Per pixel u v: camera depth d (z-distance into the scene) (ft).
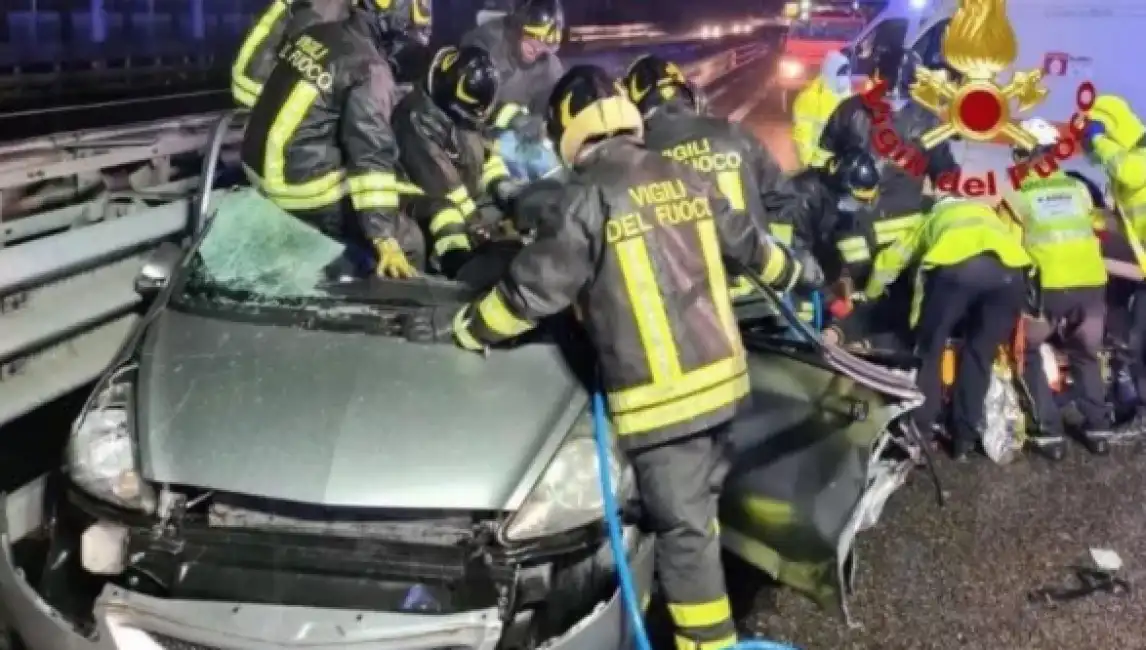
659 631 13.34
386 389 10.84
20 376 12.96
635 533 11.44
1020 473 19.56
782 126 53.16
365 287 12.78
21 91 28.63
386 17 14.79
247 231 13.75
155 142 16.62
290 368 11.03
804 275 13.30
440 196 15.03
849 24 57.72
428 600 9.75
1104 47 27.17
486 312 11.06
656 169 11.26
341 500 9.87
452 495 10.03
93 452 10.40
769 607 14.76
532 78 20.84
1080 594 15.53
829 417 12.24
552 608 10.42
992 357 19.35
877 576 15.74
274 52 18.03
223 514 10.25
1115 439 21.17
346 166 14.23
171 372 10.98
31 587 10.25
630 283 10.90
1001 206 20.34
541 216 11.34
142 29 33.55
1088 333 20.21
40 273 12.47
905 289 20.76
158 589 10.00
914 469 19.29
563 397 11.14
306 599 9.71
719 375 11.20
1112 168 20.76
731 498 12.90
